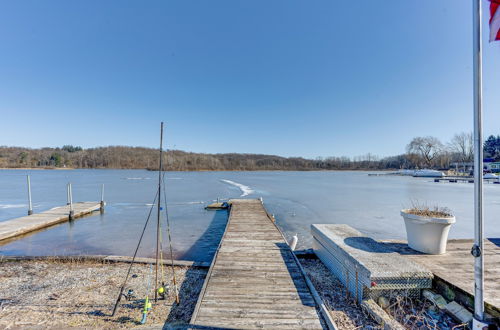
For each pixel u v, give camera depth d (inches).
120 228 363.3
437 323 104.8
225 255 183.8
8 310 126.9
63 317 119.6
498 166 1898.4
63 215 407.5
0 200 653.9
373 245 154.3
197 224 388.8
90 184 1166.3
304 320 106.0
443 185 1128.8
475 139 88.4
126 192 843.4
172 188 995.9
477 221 88.8
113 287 155.5
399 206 542.0
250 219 333.1
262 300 121.0
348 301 128.0
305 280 142.1
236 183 1278.3
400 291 119.4
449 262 137.2
